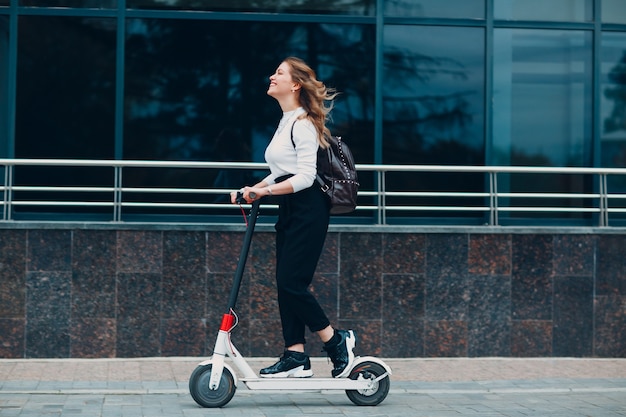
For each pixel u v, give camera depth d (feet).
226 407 21.13
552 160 35.42
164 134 33.78
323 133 21.29
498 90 35.14
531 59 35.29
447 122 34.78
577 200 35.50
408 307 30.48
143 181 33.47
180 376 26.37
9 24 33.40
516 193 35.19
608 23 35.55
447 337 30.60
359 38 34.47
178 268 29.68
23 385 24.26
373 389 21.61
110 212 33.50
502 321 30.83
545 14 35.35
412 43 34.71
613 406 22.07
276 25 34.27
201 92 33.99
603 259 31.24
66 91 33.53
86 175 33.40
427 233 30.55
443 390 24.45
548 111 35.42
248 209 33.53
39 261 29.30
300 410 20.84
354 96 34.45
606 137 35.47
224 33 34.14
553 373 28.12
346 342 21.48
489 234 30.76
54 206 33.37
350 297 30.27
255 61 34.19
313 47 34.37
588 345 31.17
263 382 20.98
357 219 34.14
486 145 34.78
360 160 34.42
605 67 35.47
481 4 34.99
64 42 33.58
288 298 21.26
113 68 33.71
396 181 34.42
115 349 29.48
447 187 34.73
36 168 33.22
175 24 33.94
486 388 24.93
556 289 31.01
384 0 34.60
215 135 33.96
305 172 20.81
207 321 29.73
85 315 29.40
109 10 33.60
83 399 22.20
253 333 29.81
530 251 30.94
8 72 33.40
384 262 30.37
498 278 30.83
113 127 33.71
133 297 29.55
